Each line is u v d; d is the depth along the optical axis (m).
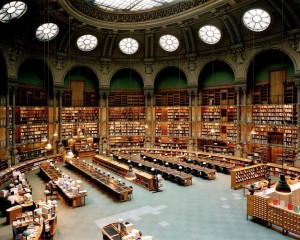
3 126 17.97
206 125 24.73
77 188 12.84
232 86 23.33
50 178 15.77
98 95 27.41
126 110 27.75
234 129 22.62
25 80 21.77
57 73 23.58
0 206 12.31
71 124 25.45
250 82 21.81
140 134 27.30
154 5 22.72
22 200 12.07
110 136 27.12
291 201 11.43
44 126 23.06
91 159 24.84
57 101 24.22
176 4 20.73
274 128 19.84
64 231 10.30
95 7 20.53
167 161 20.52
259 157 20.72
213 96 24.62
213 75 24.59
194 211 12.27
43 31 20.41
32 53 20.92
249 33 20.31
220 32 21.53
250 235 9.93
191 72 24.78
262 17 18.62
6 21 16.70
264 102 21.00
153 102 27.05
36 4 16.67
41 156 22.31
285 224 9.96
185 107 25.95
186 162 21.25
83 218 11.53
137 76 28.00
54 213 10.26
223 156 21.61
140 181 16.67
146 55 26.09
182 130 25.92
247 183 16.27
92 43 24.78
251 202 11.22
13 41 18.31
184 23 21.92
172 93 27.02
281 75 19.95
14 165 18.67
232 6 18.52
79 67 26.33
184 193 14.91
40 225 9.13
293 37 17.67
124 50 26.09
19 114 20.45
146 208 12.67
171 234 10.00
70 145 25.73
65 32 22.03
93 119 26.89
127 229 8.57
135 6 22.89
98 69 26.23
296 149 18.11
